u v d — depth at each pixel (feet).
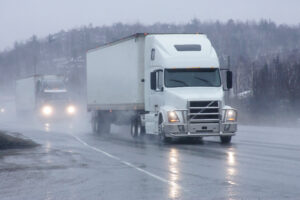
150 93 94.73
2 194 39.58
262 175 46.06
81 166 55.72
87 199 36.68
